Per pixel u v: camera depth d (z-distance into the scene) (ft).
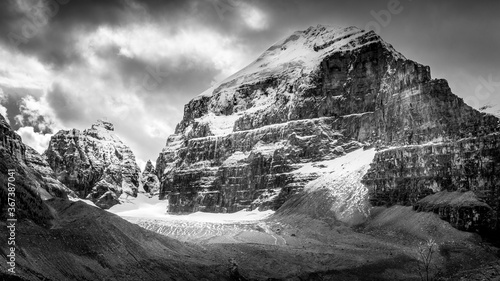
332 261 646.74
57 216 567.18
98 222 549.95
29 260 455.22
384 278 611.47
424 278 611.88
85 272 488.02
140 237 590.14
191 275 556.92
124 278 508.53
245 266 624.18
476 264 640.99
